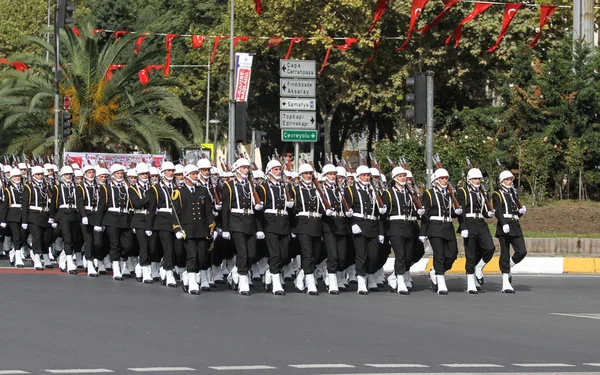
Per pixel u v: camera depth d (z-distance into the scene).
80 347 22.27
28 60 81.31
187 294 34.44
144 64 80.50
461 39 82.44
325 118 94.75
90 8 128.12
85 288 35.31
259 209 34.62
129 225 39.66
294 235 36.41
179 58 129.12
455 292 37.09
